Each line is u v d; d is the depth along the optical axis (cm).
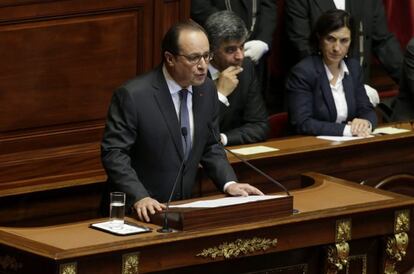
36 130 1778
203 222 1419
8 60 1741
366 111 2030
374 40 2344
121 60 1847
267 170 1844
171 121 1549
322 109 1992
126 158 1521
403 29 2564
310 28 2253
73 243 1352
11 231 1400
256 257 1500
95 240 1366
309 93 1991
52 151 1791
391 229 1580
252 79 1939
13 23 1738
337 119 2005
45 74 1777
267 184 1850
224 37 1852
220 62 1881
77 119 1812
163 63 1556
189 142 1568
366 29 2298
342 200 1577
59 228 1419
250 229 1438
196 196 1791
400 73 2328
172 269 1423
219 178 1575
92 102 1825
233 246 1436
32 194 1700
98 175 1777
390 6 2553
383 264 1600
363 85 2048
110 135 1535
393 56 2338
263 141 1933
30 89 1767
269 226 1455
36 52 1764
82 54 1805
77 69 1805
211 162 1589
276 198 1482
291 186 1875
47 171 1781
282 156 1845
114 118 1540
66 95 1800
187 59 1507
